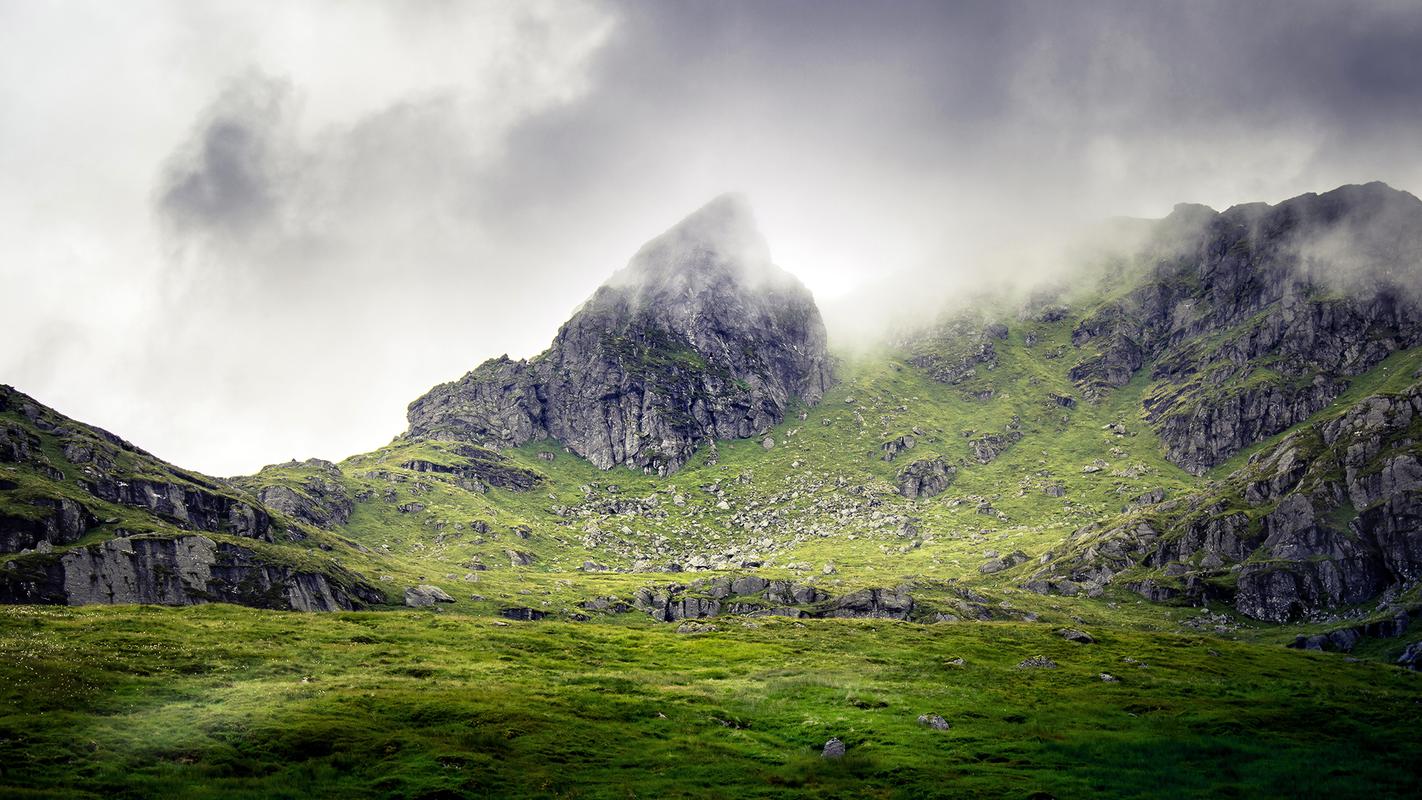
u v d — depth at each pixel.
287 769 53.22
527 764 57.72
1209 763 62.72
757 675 101.06
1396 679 111.38
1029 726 73.62
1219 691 90.25
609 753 62.25
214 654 88.38
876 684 92.38
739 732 71.12
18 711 58.19
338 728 61.28
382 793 50.19
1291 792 56.28
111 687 68.62
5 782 45.25
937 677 99.06
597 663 108.31
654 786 55.28
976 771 60.31
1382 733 71.25
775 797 54.34
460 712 68.81
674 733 69.56
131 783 47.69
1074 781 58.00
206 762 52.34
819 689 89.38
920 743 67.38
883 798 54.75
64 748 51.62
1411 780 58.53
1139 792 56.00
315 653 95.19
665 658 114.94
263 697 69.69
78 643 84.56
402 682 81.06
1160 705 82.25
